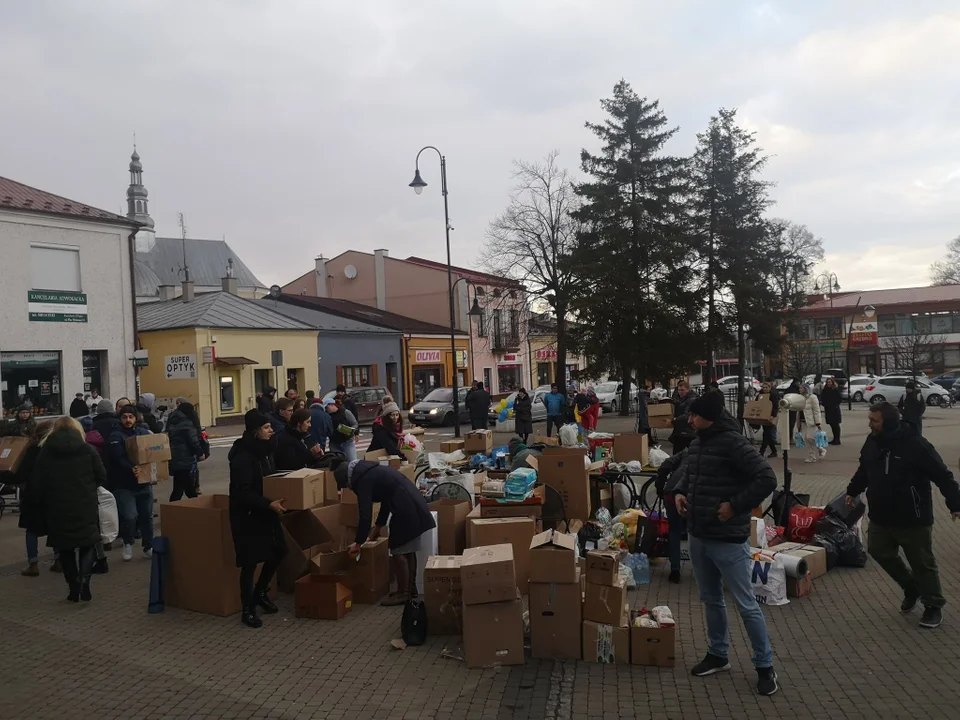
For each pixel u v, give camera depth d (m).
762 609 6.29
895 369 56.44
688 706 4.48
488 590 5.14
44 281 23.98
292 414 8.25
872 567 7.48
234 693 4.87
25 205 23.33
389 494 6.47
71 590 7.00
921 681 4.72
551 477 8.18
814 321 65.31
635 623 5.22
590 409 19.70
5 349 22.70
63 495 6.85
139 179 81.38
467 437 11.73
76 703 4.78
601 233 31.16
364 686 4.91
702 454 4.84
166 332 30.69
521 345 53.53
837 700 4.50
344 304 48.03
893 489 5.68
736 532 4.66
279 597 7.01
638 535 7.61
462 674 5.06
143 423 10.31
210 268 83.12
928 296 63.09
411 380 42.44
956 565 7.41
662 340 30.25
